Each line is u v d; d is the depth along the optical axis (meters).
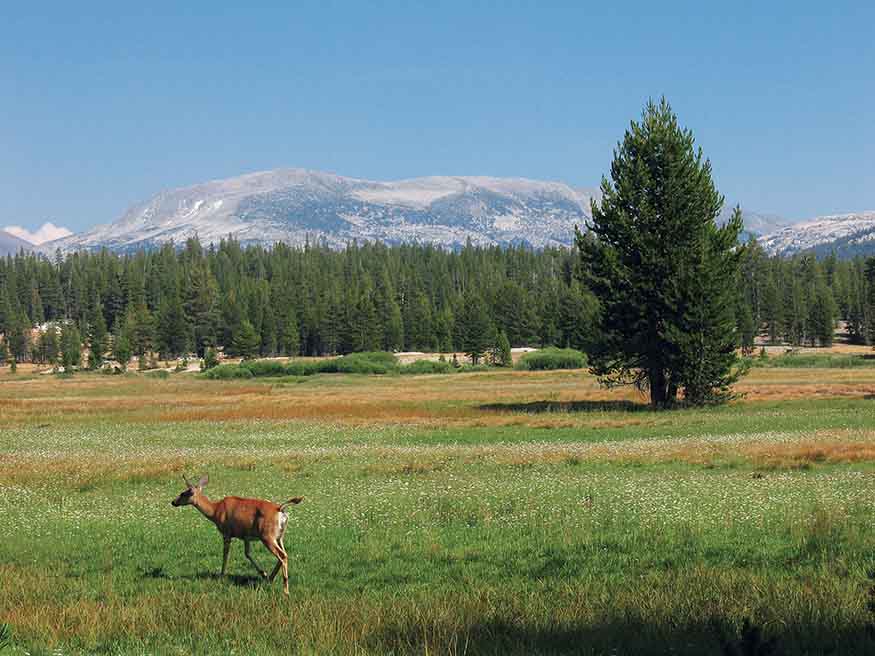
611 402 63.34
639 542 17.33
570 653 10.28
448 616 11.94
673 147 59.50
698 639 10.66
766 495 22.00
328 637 11.07
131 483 28.89
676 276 56.91
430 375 129.88
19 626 12.09
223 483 27.98
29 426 53.69
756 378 90.56
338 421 53.59
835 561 14.82
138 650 10.83
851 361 126.31
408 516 20.77
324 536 18.92
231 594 14.26
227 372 140.00
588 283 61.88
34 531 20.34
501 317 199.38
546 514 20.45
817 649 10.26
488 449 36.00
